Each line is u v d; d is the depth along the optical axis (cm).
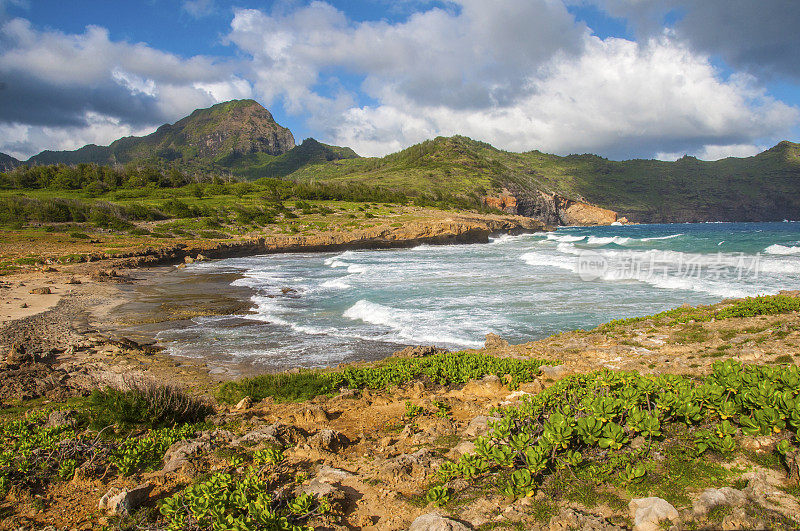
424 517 360
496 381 814
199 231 5850
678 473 395
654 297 1934
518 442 444
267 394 898
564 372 841
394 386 874
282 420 716
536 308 1809
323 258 4853
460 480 432
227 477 454
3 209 6238
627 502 366
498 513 372
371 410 745
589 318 1623
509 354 1070
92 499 459
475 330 1524
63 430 656
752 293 1881
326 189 9962
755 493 348
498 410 632
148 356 1289
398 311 1825
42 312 1858
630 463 416
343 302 2120
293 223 6712
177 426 689
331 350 1362
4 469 503
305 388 899
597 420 458
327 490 425
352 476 474
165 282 2956
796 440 404
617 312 1694
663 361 868
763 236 5900
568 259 3434
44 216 5962
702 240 5162
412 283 2567
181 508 401
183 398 749
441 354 1072
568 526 334
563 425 443
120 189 9644
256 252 5484
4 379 999
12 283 2567
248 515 372
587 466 423
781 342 880
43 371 1081
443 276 2814
